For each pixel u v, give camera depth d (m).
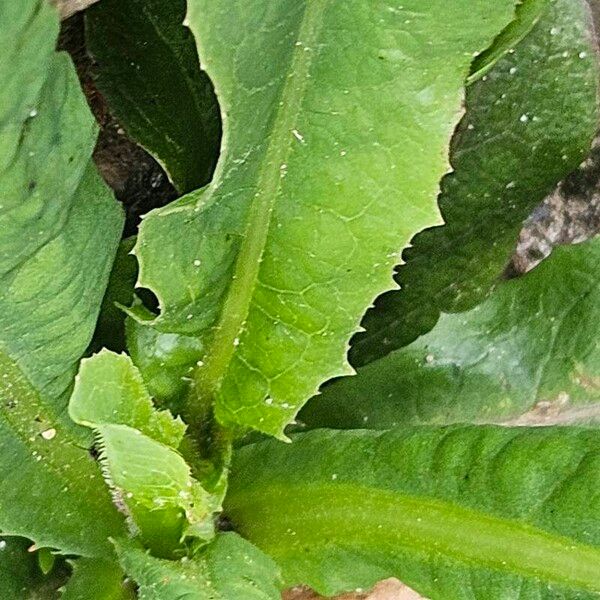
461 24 0.22
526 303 0.30
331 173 0.24
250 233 0.24
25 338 0.23
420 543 0.25
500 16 0.22
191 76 0.28
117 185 0.32
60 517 0.26
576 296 0.29
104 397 0.23
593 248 0.29
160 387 0.27
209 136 0.28
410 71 0.22
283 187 0.24
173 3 0.27
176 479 0.23
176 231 0.23
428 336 0.30
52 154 0.20
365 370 0.30
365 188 0.24
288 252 0.25
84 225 0.22
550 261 0.30
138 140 0.28
